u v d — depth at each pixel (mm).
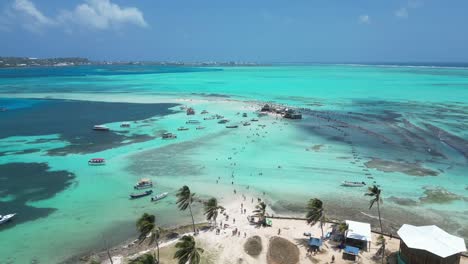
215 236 54312
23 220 59469
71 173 80062
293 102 178875
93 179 76688
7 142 104500
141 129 121562
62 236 54812
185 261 41094
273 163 86688
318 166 84500
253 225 57625
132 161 87938
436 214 61531
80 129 121312
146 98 194000
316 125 126688
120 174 79438
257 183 74688
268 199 67562
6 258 49344
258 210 60406
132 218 60375
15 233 55531
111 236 54906
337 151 96062
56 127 124250
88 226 57781
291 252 50219
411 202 65875
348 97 194500
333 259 48750
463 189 71438
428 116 139250
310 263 48156
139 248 51531
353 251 49469
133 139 108562
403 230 47375
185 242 42344
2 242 53125
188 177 77750
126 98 194000
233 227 57000
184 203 58219
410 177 77625
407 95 198500
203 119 137125
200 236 54375
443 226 57719
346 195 69062
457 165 85062
